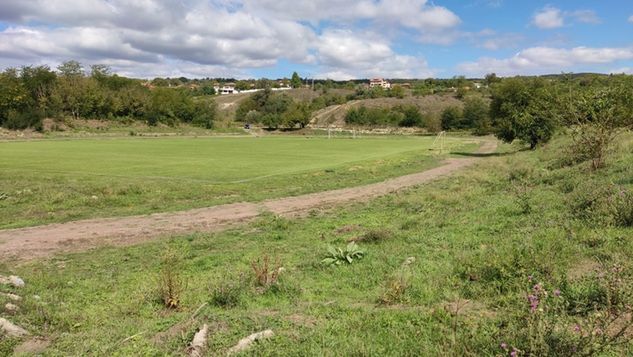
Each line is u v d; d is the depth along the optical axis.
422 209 16.88
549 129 44.78
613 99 18.16
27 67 94.62
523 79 58.66
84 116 96.38
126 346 5.86
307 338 5.72
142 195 22.23
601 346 4.39
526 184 18.36
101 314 7.63
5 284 9.25
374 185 27.30
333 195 23.56
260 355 5.36
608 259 7.59
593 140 18.02
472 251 9.49
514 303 6.29
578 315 5.63
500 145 71.38
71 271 11.23
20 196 21.09
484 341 5.05
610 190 11.99
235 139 83.81
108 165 35.53
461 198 18.27
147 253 12.81
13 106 81.88
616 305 5.54
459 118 118.06
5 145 56.88
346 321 6.21
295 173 31.50
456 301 6.85
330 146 66.62
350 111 132.88
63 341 6.16
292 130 119.88
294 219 17.64
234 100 179.88
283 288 8.21
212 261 11.47
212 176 29.78
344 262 10.17
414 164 40.31
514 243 9.28
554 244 8.51
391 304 7.09
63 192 21.94
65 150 50.16
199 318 6.67
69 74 106.69
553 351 4.39
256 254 11.88
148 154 46.75
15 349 5.99
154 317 7.32
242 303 7.65
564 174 18.31
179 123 108.56
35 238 14.76
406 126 127.62
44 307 7.81
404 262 9.45
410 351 5.14
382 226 14.62
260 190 24.91
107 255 12.84
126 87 110.75
